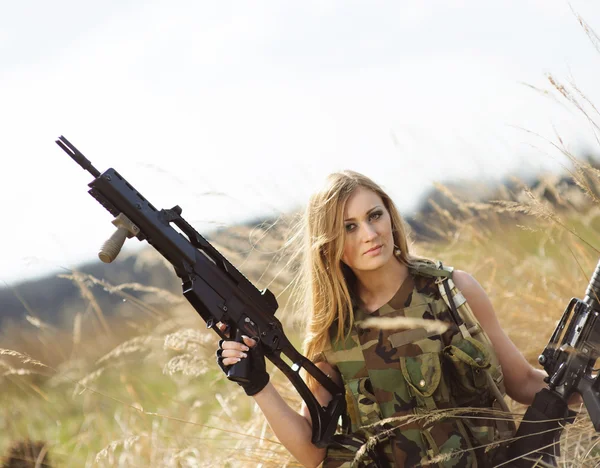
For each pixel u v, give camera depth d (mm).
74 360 4785
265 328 2992
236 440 3951
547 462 2871
